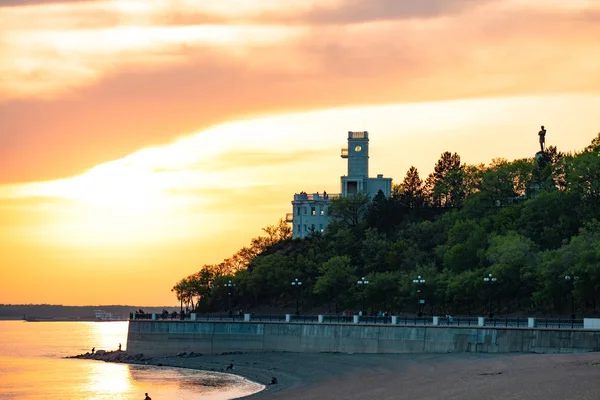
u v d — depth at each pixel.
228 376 173.38
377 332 172.88
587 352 130.88
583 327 142.62
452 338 157.38
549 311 196.75
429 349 161.62
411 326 166.25
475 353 149.50
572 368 105.38
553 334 140.50
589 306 190.75
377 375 133.75
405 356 158.75
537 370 107.56
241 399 123.56
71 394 152.50
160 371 189.50
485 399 87.62
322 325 185.38
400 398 96.75
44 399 147.00
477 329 153.25
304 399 110.75
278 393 126.69
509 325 154.25
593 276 180.25
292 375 159.00
